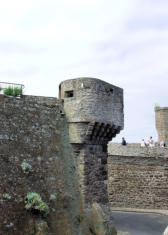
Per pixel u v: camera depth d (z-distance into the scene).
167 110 32.94
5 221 9.33
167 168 24.64
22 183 10.86
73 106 14.39
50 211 11.20
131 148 25.02
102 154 15.52
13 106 13.05
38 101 14.65
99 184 14.76
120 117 16.27
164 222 19.70
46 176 12.13
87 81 14.18
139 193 24.30
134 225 18.77
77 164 13.97
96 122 13.97
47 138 13.46
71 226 11.78
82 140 13.80
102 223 13.22
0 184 10.05
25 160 11.71
